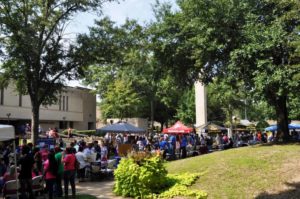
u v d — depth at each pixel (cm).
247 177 1360
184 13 2036
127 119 5469
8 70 2680
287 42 1616
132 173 1377
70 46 2784
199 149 2884
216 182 1371
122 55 2966
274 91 1733
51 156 1350
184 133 3269
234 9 1836
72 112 5878
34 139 2681
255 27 1738
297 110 3962
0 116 4209
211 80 2222
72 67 2822
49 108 5200
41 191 1459
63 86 2917
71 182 1377
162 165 1417
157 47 2191
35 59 2611
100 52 2809
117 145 2698
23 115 4650
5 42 2572
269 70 1634
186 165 1633
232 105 4697
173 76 2311
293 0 1586
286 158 1476
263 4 1845
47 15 2688
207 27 1870
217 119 6731
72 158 1380
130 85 5341
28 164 1291
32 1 2619
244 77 1812
